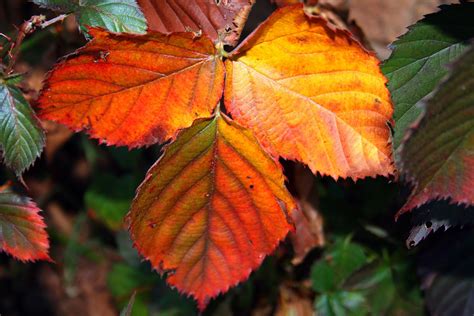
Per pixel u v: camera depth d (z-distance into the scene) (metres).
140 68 0.31
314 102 0.31
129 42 0.30
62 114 0.31
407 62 0.33
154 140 0.31
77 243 0.56
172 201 0.31
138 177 0.50
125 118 0.31
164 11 0.32
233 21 0.32
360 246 0.43
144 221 0.31
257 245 0.32
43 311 0.59
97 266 0.57
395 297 0.42
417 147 0.29
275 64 0.31
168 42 0.30
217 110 0.31
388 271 0.43
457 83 0.28
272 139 0.32
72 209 0.58
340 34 0.30
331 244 0.43
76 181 0.57
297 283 0.44
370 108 0.31
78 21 0.32
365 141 0.31
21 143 0.33
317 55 0.31
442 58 0.32
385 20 0.41
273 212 0.31
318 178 0.43
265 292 0.44
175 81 0.31
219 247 0.32
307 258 0.43
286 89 0.31
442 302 0.37
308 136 0.31
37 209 0.35
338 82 0.31
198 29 0.32
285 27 0.30
